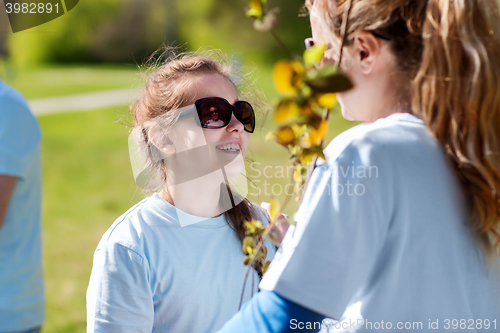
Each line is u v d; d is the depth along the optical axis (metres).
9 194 1.55
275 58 22.77
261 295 0.84
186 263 1.30
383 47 0.87
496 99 0.82
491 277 0.89
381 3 0.85
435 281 0.83
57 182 7.18
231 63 1.60
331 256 0.79
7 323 1.58
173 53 1.71
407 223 0.81
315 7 0.95
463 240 0.85
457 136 0.83
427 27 0.84
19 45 26.50
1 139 1.54
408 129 0.86
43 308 1.71
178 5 25.41
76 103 14.45
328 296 0.79
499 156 0.82
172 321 1.31
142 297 1.24
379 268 0.83
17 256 1.60
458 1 0.83
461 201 0.85
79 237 4.98
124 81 19.06
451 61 0.83
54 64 27.53
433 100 0.84
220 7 25.27
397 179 0.81
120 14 27.23
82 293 3.73
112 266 1.24
